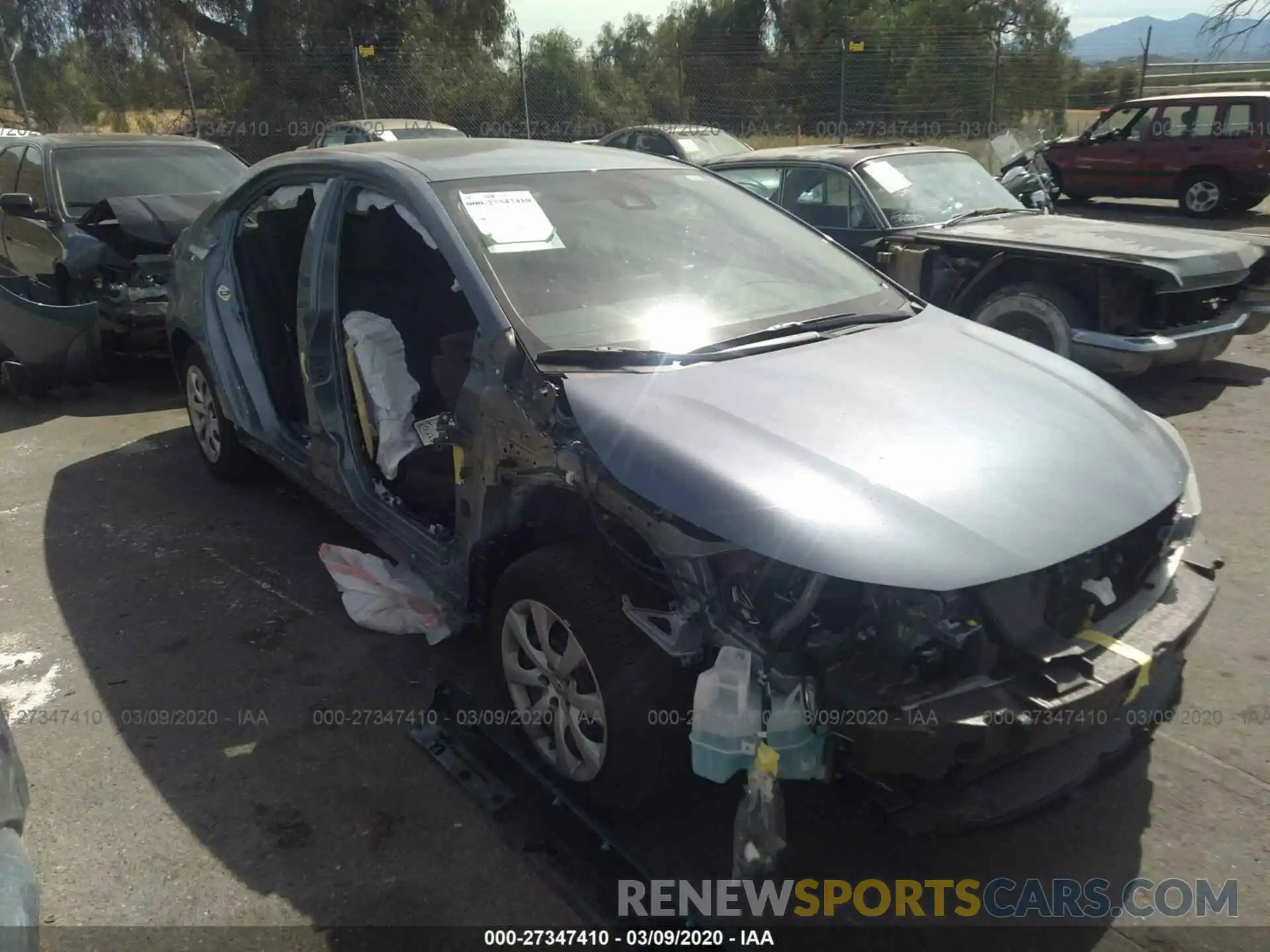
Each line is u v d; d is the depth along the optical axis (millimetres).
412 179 3178
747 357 2811
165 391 6809
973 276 6340
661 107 22250
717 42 24891
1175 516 2539
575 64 21688
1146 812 2688
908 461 2299
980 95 20047
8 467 5301
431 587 3135
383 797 2746
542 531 2834
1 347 6312
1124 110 15000
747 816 2115
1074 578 2223
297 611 3756
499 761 2848
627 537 2432
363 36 22297
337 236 3424
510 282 2885
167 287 5789
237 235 4191
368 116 19625
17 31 22203
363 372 3346
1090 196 15688
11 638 3584
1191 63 20312
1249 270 6000
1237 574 3939
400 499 3398
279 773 2854
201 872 2490
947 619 2041
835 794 2703
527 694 2791
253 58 22000
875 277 3652
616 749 2398
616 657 2359
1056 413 2648
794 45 24234
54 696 3238
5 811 1972
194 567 4113
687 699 2355
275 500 4789
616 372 2648
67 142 7434
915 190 7043
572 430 2494
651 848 2555
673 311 2979
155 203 6648
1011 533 2143
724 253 3373
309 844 2578
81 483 5047
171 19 22781
